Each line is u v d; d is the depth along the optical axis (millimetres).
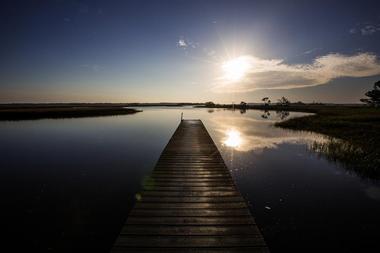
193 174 7910
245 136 19203
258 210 6555
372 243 5047
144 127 26406
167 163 9219
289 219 6066
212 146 12492
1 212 6461
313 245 5023
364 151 11898
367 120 24109
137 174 9750
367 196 7371
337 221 5930
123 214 6410
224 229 4570
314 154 12781
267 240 5215
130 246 4000
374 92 55656
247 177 9164
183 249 3955
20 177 9305
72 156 12766
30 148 14750
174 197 6062
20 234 5465
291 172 9734
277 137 18578
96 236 5426
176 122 32844
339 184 8391
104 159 12172
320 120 25828
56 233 5512
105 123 30375
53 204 6941
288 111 59500
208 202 5781
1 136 19219
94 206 6859
